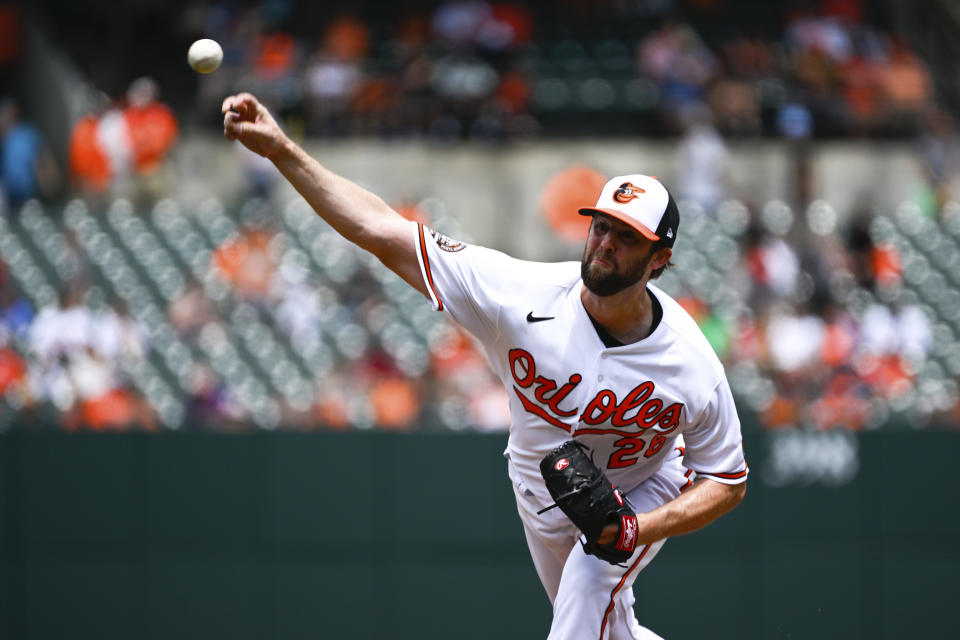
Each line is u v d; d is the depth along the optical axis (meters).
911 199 50.81
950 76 57.69
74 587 28.00
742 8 61.00
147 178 46.31
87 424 32.31
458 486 28.27
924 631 28.39
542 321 14.87
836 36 54.12
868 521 28.62
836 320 38.16
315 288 40.84
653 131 53.97
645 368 14.89
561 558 17.12
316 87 50.03
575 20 59.47
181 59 58.53
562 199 46.00
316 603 28.03
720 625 28.38
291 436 28.33
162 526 28.12
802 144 50.66
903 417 35.22
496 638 28.03
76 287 34.50
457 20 52.25
